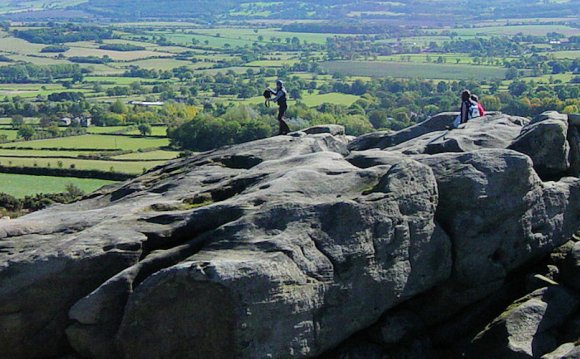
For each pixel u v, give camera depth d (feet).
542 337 97.09
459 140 120.98
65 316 93.71
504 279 105.29
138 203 109.81
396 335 98.53
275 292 86.33
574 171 120.57
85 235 96.89
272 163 113.39
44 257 93.97
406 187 98.48
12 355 94.12
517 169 104.58
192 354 87.45
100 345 90.94
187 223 97.19
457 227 102.37
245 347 85.66
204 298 85.92
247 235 91.50
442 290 102.83
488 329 98.68
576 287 103.86
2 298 92.99
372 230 94.84
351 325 93.91
